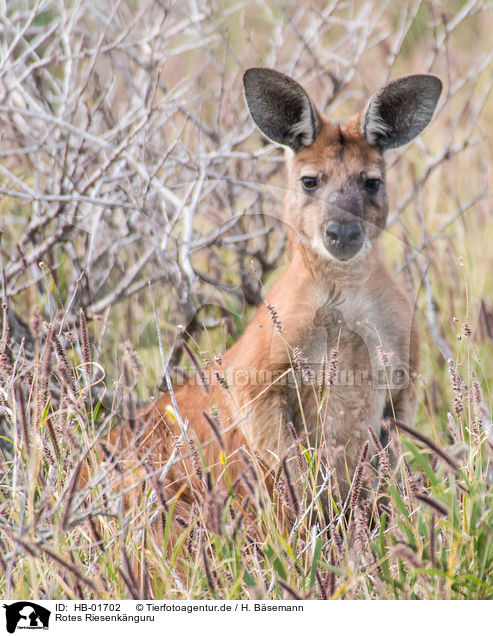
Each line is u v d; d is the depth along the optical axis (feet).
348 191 29.66
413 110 32.30
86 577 19.15
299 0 55.36
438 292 34.99
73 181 33.81
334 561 20.77
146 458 20.65
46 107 37.96
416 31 59.67
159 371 25.14
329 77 44.88
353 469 24.57
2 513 22.08
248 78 31.71
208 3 47.42
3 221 35.12
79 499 20.15
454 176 46.70
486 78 56.70
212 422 20.38
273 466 23.71
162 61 40.32
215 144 40.73
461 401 22.20
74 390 23.22
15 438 21.15
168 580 20.08
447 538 20.84
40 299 30.07
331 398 23.82
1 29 40.06
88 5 41.32
